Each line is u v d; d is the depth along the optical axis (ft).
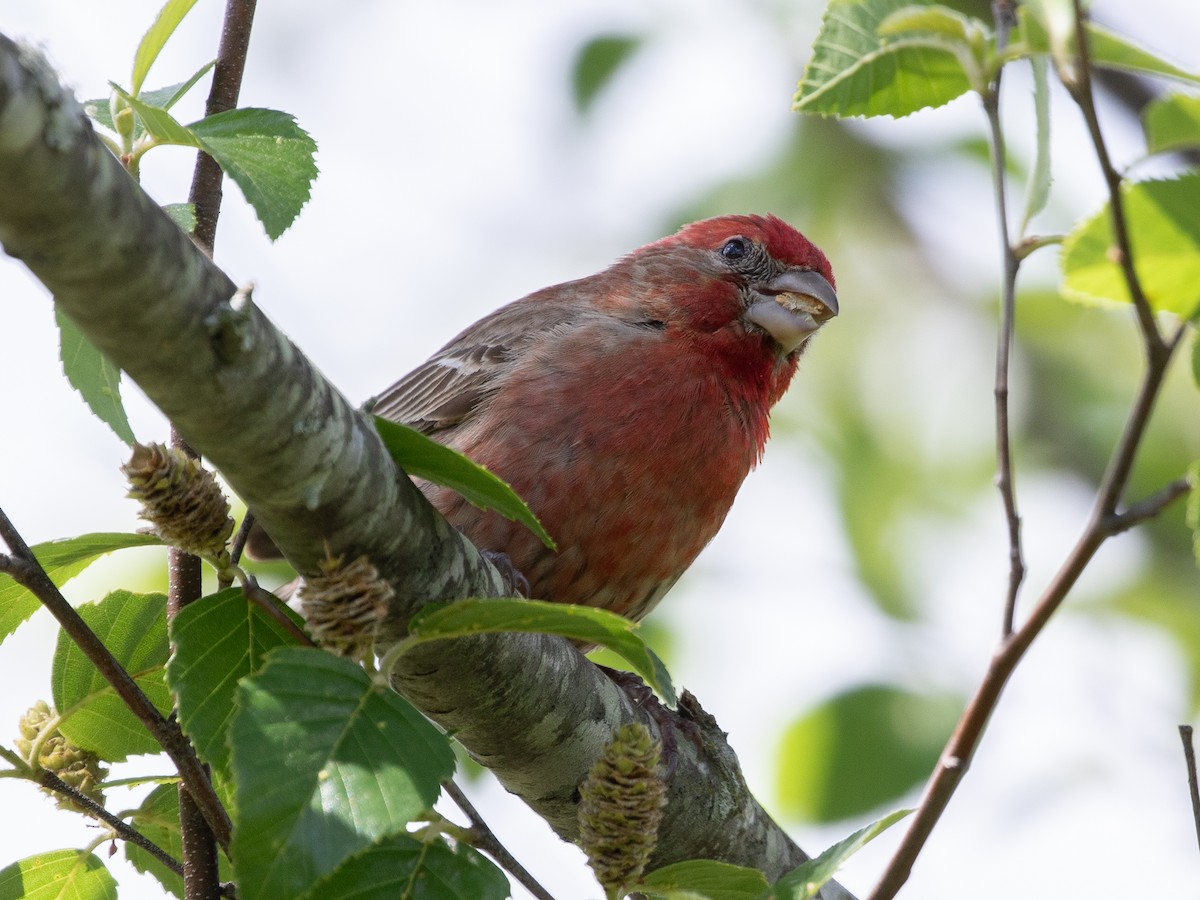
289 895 17.89
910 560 57.72
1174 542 58.65
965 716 23.54
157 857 25.02
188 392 18.20
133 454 21.40
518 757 26.61
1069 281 22.30
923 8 23.56
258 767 18.54
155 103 25.75
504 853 23.27
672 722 30.76
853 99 25.62
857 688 44.62
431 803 18.72
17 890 25.07
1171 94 21.88
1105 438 62.23
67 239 16.38
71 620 22.91
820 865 21.98
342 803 18.51
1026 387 64.49
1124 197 21.24
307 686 19.36
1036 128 24.03
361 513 20.53
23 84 15.40
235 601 22.68
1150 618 57.11
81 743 25.46
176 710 23.44
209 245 27.81
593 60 57.82
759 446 37.99
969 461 63.46
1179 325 21.07
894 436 63.57
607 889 22.66
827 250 64.08
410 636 20.10
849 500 59.31
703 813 30.32
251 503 20.06
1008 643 22.99
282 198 23.44
